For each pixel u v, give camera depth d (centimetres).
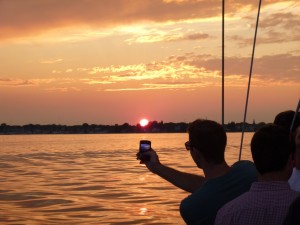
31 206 1625
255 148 231
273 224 223
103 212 1496
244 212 228
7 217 1402
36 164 4047
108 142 12962
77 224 1294
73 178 2733
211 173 289
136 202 1712
